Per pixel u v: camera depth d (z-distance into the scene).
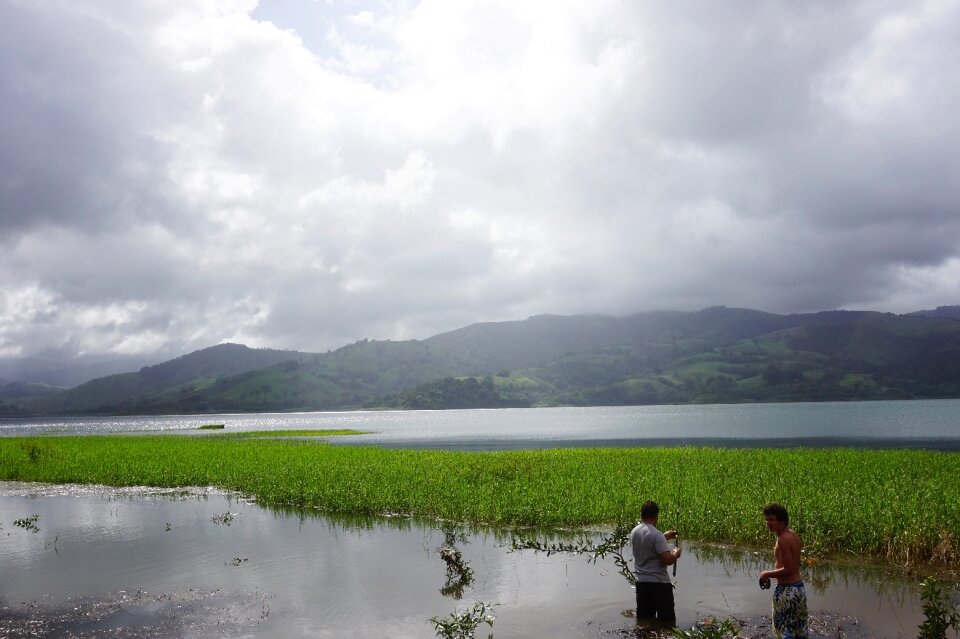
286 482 24.69
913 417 103.81
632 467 27.06
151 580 12.63
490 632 9.58
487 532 16.81
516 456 31.16
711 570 12.71
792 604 8.47
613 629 9.61
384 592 11.63
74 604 11.22
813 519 14.88
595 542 15.47
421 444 62.66
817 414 125.62
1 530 17.86
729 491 19.48
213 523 18.56
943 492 17.69
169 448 46.03
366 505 20.33
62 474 30.56
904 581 11.86
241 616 10.46
